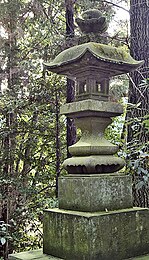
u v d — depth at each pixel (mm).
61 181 2266
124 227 2111
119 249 2068
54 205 4891
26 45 6273
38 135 6398
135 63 2248
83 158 2186
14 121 6270
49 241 2223
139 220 2203
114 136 4996
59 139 6598
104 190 2119
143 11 4180
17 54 6188
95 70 2209
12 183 5805
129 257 2119
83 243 1971
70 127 5922
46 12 6539
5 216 5793
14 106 5809
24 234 6152
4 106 5859
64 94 6414
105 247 2000
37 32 6066
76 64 2184
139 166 3049
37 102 6223
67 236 2082
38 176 6395
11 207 5922
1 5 5848
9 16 5969
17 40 6500
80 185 2119
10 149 6203
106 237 2012
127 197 2242
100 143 2238
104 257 1988
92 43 2146
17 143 6488
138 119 3430
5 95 5953
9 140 6230
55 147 6699
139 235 2191
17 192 5926
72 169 2260
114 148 2268
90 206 2055
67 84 5898
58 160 6430
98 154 2209
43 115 6324
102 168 2205
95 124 2260
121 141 3453
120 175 2225
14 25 6094
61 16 6680
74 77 2393
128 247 2119
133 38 4234
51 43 5891
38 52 5969
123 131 4023
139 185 2949
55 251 2170
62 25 6641
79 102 2219
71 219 2061
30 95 6215
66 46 5594
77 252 2008
